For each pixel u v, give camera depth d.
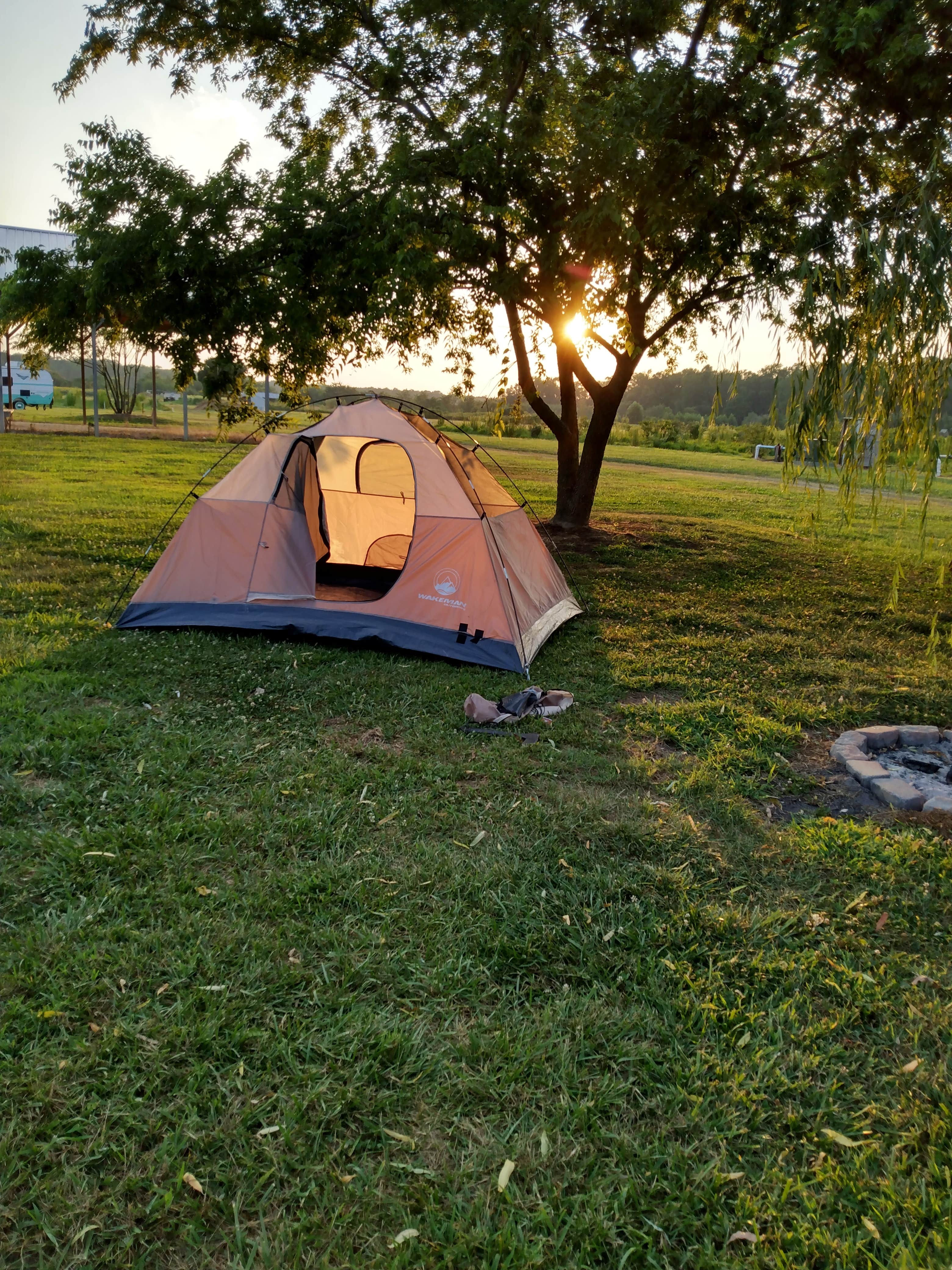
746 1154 2.36
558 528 13.07
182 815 3.97
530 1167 2.26
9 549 9.88
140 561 9.49
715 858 3.87
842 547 13.51
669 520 15.52
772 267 9.16
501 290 9.66
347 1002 2.80
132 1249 2.01
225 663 6.18
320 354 10.07
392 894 3.42
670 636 7.82
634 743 5.26
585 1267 2.00
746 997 2.96
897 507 16.30
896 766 5.05
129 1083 2.45
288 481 7.26
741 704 6.01
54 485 15.14
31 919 3.18
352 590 7.98
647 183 8.46
